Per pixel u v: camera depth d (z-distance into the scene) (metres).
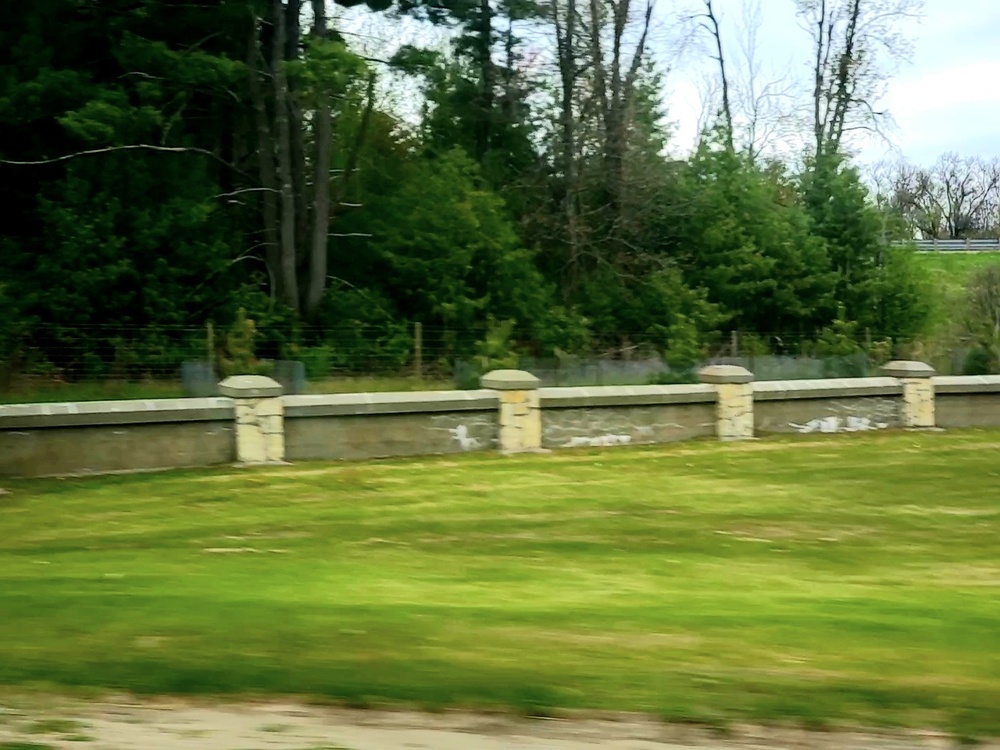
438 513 12.46
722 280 36.25
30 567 9.45
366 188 36.69
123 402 15.08
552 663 6.04
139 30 29.33
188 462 15.21
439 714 5.30
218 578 8.88
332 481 14.27
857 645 6.56
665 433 18.78
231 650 6.25
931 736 5.06
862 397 20.66
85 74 28.33
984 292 38.47
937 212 84.56
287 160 30.20
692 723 5.20
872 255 38.09
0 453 14.06
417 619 7.09
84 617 7.04
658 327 34.03
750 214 37.69
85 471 14.55
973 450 18.17
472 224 32.06
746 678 5.80
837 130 45.75
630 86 38.03
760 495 13.95
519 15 35.09
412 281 32.28
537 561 10.09
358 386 24.55
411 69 31.06
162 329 25.77
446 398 16.89
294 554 10.29
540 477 14.91
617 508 12.91
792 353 35.41
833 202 38.22
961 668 6.08
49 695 5.53
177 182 29.08
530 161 38.56
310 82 27.42
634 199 37.28
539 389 17.66
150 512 12.36
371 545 10.77
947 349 33.81
